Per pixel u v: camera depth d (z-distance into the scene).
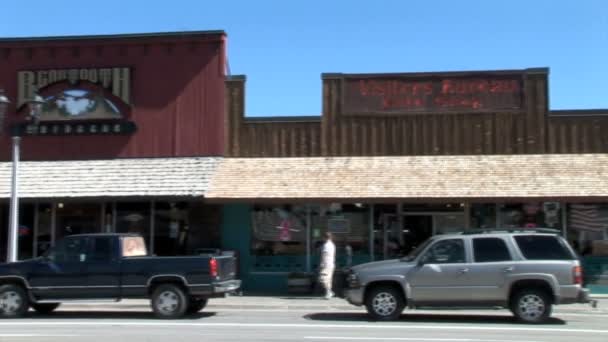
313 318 15.52
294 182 20.34
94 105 22.05
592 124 20.34
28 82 22.22
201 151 21.59
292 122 21.56
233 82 21.78
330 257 19.41
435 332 12.95
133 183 20.97
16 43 22.34
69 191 20.95
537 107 20.62
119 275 15.48
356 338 12.10
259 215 21.64
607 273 19.89
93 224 22.19
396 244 21.09
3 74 22.44
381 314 14.78
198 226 21.72
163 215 21.94
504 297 14.28
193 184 20.66
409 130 21.06
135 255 16.22
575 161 19.98
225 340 11.88
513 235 14.55
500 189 19.19
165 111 21.84
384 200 19.41
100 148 21.92
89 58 22.19
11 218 18.25
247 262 21.50
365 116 21.28
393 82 21.30
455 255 14.59
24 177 21.56
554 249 14.37
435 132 20.97
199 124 21.69
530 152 20.50
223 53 21.89
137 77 22.03
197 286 15.28
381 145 21.14
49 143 22.11
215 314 16.48
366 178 20.22
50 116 22.12
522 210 20.64
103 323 14.59
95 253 15.66
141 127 21.84
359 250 21.22
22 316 15.79
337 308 17.69
